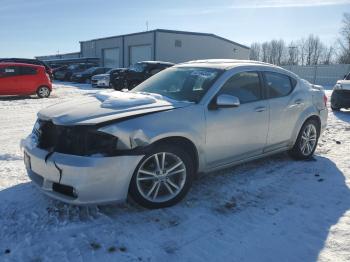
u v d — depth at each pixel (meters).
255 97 4.93
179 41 38.16
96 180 3.46
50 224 3.60
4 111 11.56
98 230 3.51
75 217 3.74
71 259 3.07
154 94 4.50
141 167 3.74
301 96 5.65
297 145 5.70
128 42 40.88
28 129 8.39
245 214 3.94
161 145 3.84
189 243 3.35
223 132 4.42
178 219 3.78
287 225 3.72
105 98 4.22
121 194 3.63
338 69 38.56
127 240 3.36
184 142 4.11
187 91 4.53
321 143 7.14
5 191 4.35
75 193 3.48
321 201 4.30
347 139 7.52
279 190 4.60
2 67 15.81
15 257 3.09
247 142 4.79
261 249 3.28
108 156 3.51
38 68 16.59
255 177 5.02
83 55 50.41
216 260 3.11
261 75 5.11
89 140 3.52
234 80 4.70
